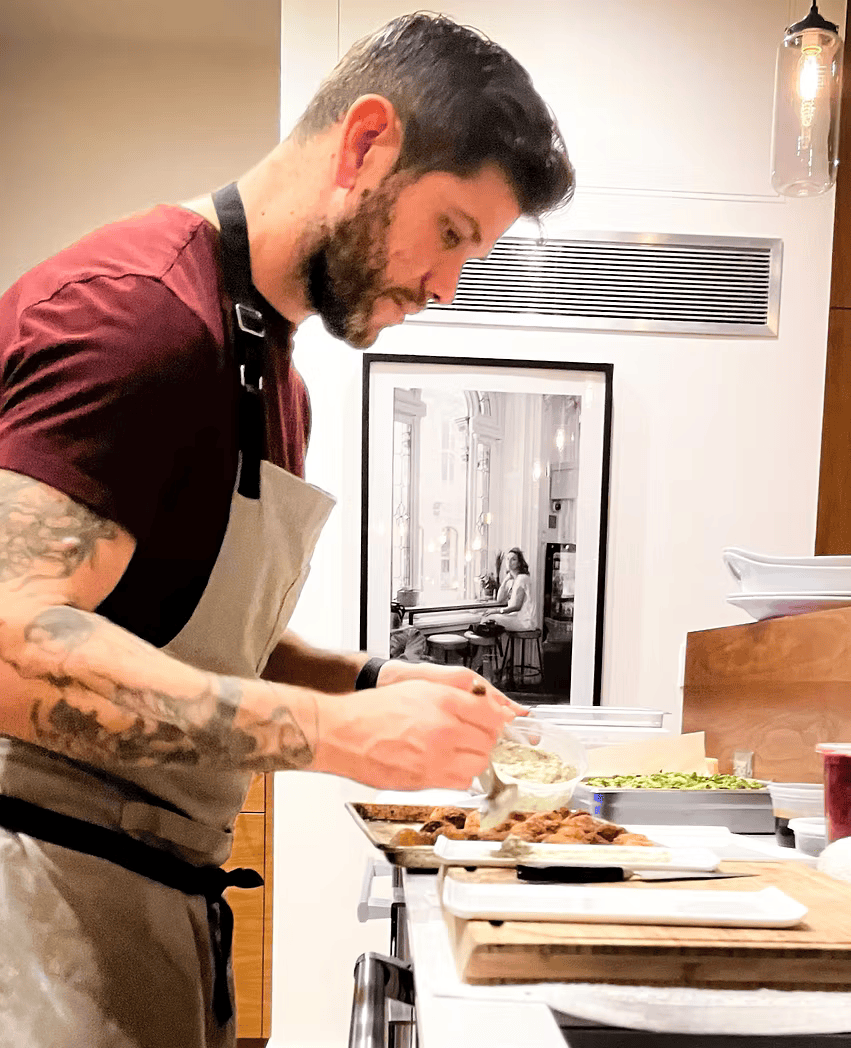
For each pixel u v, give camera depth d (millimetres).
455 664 2764
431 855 1220
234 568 1105
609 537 2795
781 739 1782
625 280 2785
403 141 1040
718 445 2811
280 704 849
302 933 2684
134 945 1015
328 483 2734
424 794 1893
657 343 2797
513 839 1130
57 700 808
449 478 2762
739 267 2805
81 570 866
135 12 3029
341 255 1093
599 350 2791
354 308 1138
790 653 1755
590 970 759
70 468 861
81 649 811
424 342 2754
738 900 901
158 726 814
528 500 2781
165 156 3209
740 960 760
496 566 2779
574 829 1218
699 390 2809
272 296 1141
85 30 3133
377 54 1061
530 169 1077
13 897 955
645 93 2779
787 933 809
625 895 912
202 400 993
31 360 894
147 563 1003
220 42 3203
